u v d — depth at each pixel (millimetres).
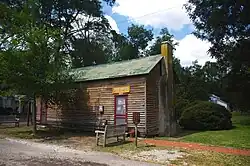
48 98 17359
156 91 16859
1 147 11852
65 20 38656
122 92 16844
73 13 39062
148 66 16469
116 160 9336
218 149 11633
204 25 26766
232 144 13047
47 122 21641
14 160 8969
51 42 17047
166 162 9078
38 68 16188
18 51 16297
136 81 16250
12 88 16719
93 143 13336
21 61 15883
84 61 40281
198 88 30828
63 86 17078
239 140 14344
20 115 37531
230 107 55406
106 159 9484
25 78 15719
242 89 27469
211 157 9914
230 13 23641
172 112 17234
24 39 16344
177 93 27562
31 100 18500
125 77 16734
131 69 17156
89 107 18609
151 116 16078
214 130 19766
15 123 22750
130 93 16453
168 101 17188
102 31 41406
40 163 8570
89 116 18531
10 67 15773
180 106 25203
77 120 19250
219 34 25938
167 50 17781
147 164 8734
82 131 18750
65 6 36938
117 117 16953
